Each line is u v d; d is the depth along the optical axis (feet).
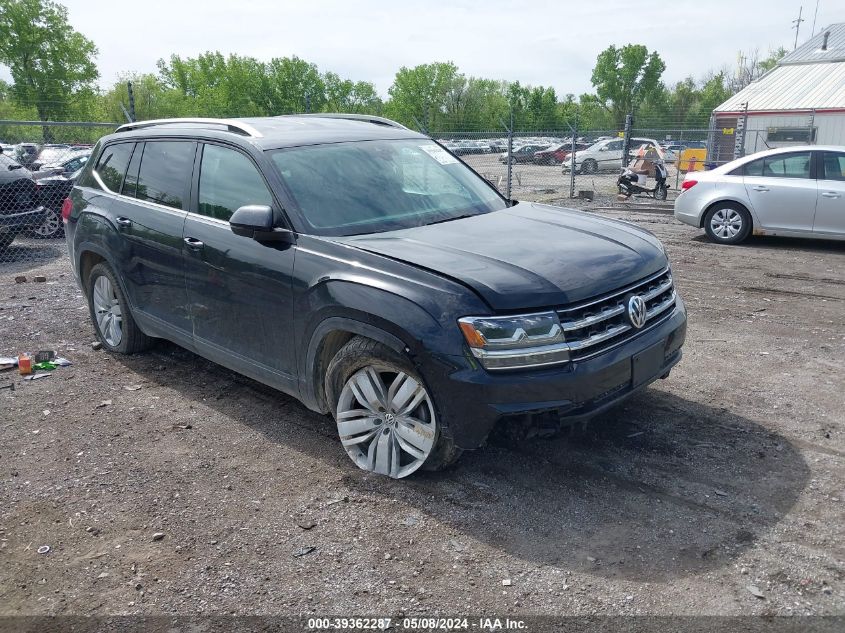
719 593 9.60
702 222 37.99
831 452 13.43
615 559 10.37
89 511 12.04
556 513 11.55
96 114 174.70
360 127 17.04
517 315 11.03
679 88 284.20
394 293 11.64
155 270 16.70
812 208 34.60
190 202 15.88
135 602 9.80
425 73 224.12
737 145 67.41
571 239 13.38
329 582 10.08
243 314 14.44
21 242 40.27
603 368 11.44
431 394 11.53
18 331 22.22
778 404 15.70
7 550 11.03
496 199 16.53
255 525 11.50
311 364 13.19
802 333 21.06
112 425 15.31
